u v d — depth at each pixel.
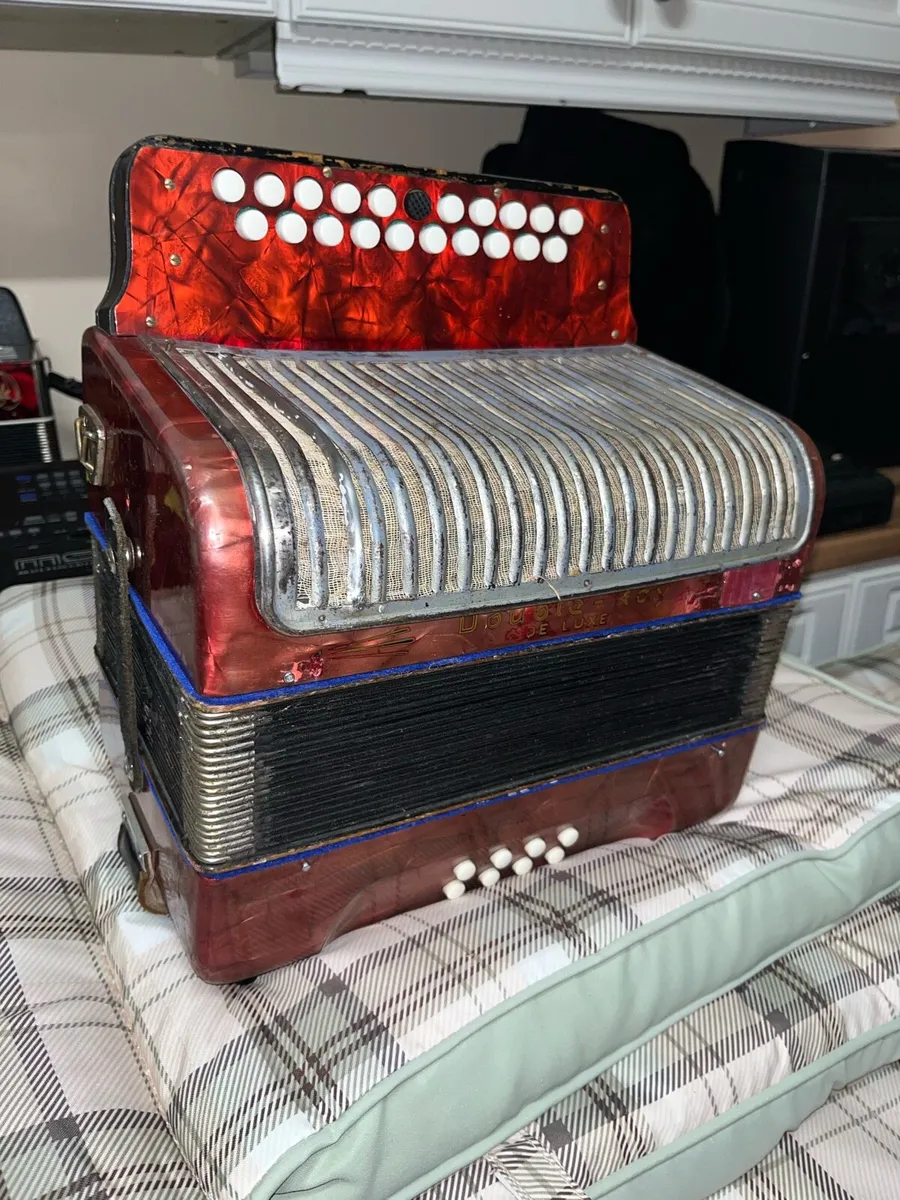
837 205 1.39
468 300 0.96
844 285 1.44
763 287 1.49
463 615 0.72
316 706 0.70
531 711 0.80
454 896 0.87
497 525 0.71
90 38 1.14
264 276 0.86
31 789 1.11
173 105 1.37
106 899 0.90
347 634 0.68
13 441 1.30
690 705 0.90
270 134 1.43
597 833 0.94
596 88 1.18
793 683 1.26
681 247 1.50
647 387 0.92
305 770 0.71
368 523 0.66
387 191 0.89
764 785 1.06
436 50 1.07
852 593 1.52
